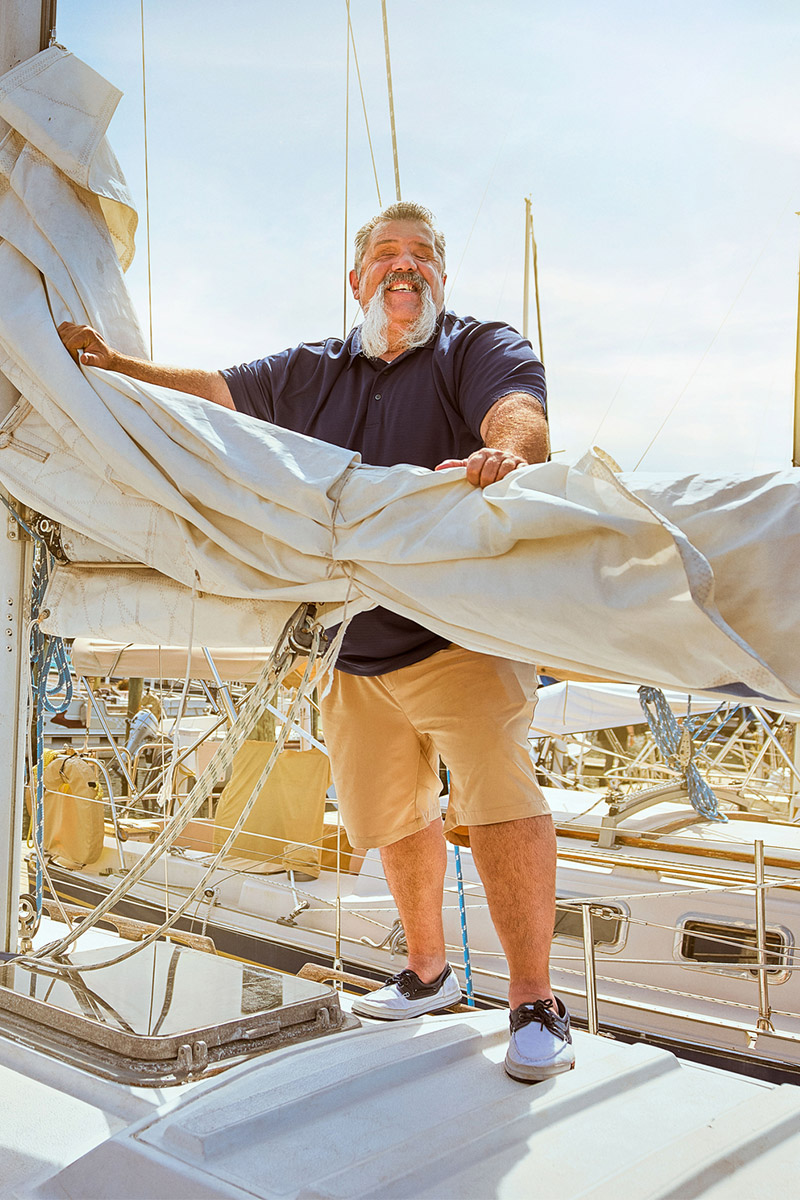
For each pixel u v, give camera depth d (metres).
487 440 2.15
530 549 1.66
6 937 2.54
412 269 2.54
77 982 2.21
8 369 2.38
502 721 2.26
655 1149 1.65
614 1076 1.96
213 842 6.96
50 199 2.44
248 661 5.45
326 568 1.93
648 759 10.83
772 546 1.43
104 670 6.65
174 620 2.21
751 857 5.91
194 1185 1.47
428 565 1.78
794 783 8.05
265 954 6.16
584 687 8.84
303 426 2.62
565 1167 1.58
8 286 2.38
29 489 2.34
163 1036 1.89
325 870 6.87
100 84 2.50
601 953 5.57
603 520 1.55
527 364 2.25
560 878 5.88
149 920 6.67
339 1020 2.21
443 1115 1.75
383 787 2.55
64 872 7.22
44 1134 1.68
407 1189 1.48
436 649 2.34
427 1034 2.12
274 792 6.91
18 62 2.58
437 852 2.62
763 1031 4.69
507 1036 2.17
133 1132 1.61
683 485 1.54
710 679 1.48
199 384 2.52
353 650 2.44
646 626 1.52
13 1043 1.99
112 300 2.46
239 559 2.04
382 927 5.72
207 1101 1.72
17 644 2.55
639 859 6.03
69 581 2.39
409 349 2.50
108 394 2.18
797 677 1.41
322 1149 1.60
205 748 7.43
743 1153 1.64
